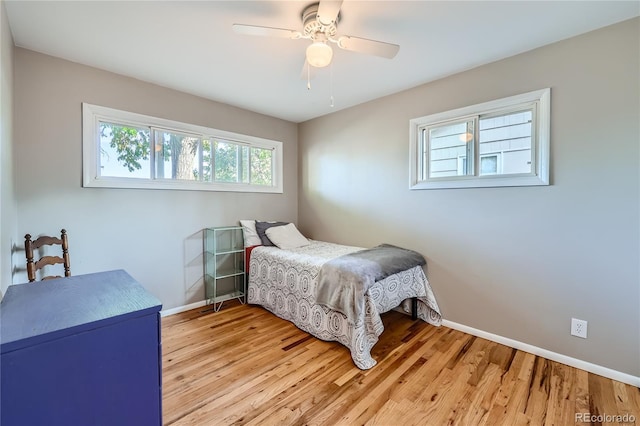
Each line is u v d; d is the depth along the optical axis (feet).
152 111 9.00
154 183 9.11
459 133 8.53
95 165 8.05
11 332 2.47
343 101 10.65
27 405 2.41
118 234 8.46
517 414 5.10
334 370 6.44
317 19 5.19
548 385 5.89
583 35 6.33
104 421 2.81
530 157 7.23
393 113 9.86
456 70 8.13
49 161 7.30
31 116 7.03
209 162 10.59
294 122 13.39
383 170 10.20
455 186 8.37
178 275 9.75
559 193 6.71
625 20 5.84
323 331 7.77
